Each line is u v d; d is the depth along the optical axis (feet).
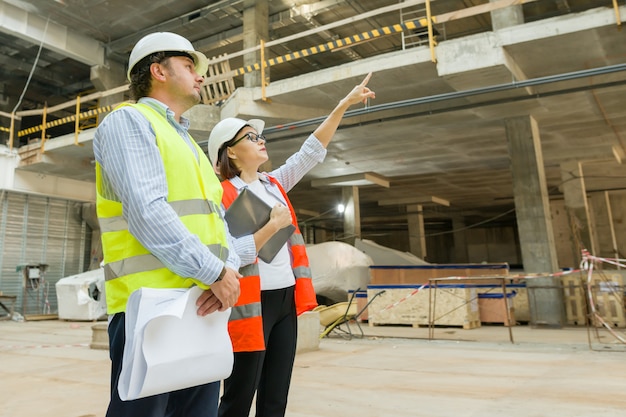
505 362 17.28
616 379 13.74
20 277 49.44
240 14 43.75
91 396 12.73
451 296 31.17
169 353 3.70
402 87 31.83
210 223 4.46
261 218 5.52
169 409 4.74
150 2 42.32
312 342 21.13
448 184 66.13
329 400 11.61
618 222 70.23
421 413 10.25
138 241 4.12
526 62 28.37
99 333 23.41
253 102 33.09
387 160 51.34
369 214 91.50
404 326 32.58
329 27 28.84
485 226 94.79
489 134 42.39
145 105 4.62
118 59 50.52
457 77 27.73
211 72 36.96
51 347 24.29
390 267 40.73
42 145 45.37
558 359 17.83
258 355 5.66
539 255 33.99
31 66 52.16
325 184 59.88
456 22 46.57
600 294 32.12
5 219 48.67
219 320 4.20
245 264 5.52
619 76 30.17
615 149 48.62
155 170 4.08
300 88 31.53
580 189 51.29
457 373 15.16
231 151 6.63
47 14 43.34
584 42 25.90
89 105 59.11
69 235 54.39
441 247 100.07
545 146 46.11
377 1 41.29
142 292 3.69
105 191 4.35
